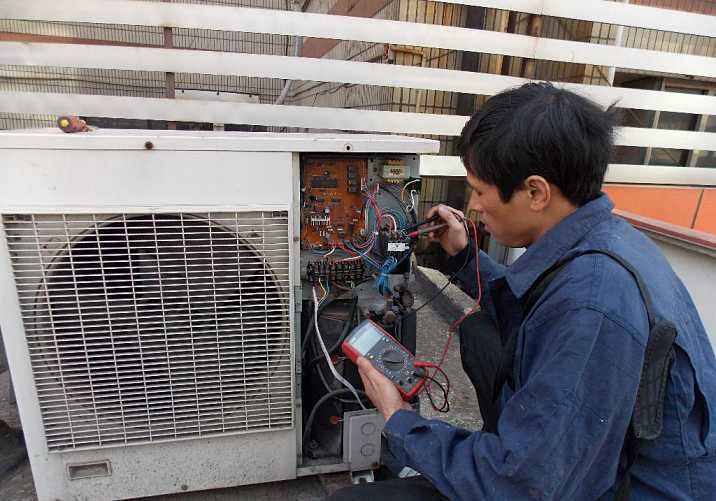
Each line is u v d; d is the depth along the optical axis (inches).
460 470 31.7
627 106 120.2
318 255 58.2
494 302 46.0
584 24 116.4
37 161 45.4
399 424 37.3
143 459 56.0
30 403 51.1
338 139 51.9
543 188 31.2
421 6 116.5
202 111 102.3
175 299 51.6
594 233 33.1
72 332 50.0
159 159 47.6
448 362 96.0
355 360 46.6
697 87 158.6
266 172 50.2
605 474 29.7
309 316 58.7
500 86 111.1
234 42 230.8
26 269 47.9
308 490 63.6
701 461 31.9
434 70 107.4
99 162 46.6
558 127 29.3
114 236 48.7
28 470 65.7
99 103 98.1
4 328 48.3
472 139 32.7
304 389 63.4
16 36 185.3
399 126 111.0
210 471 58.2
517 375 34.3
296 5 245.4
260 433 57.9
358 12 149.8
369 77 105.0
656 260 33.9
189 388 54.3
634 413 29.4
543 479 28.0
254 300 52.9
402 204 58.6
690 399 30.5
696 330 33.7
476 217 119.8
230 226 50.5
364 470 63.0
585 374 27.9
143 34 215.6
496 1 104.3
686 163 161.5
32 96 95.9
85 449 53.6
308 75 102.7
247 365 55.2
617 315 28.2
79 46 93.7
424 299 125.7
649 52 115.3
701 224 123.3
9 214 45.7
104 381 52.4
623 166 127.9
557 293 30.9
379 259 57.6
